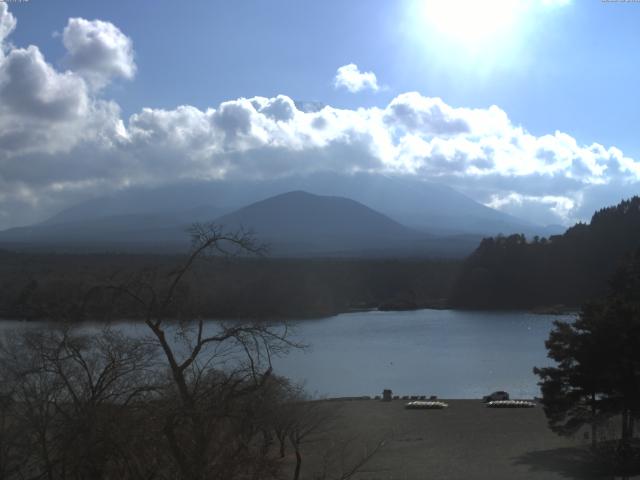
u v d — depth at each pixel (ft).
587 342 115.75
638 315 112.78
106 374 57.52
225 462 52.90
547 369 123.13
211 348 61.41
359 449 132.57
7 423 59.88
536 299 639.76
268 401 59.00
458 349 374.84
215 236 56.85
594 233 622.95
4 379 59.77
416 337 429.79
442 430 161.99
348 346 383.86
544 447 138.62
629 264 218.59
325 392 240.73
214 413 52.37
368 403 208.95
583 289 608.60
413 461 128.06
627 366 111.04
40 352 60.59
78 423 53.01
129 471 52.70
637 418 116.37
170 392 55.31
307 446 124.47
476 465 123.03
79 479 54.29
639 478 106.42
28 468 59.77
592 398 119.14
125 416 53.11
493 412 190.90
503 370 303.48
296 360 312.09
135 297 57.26
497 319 548.31
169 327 59.93
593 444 122.93
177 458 51.06
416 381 276.82
